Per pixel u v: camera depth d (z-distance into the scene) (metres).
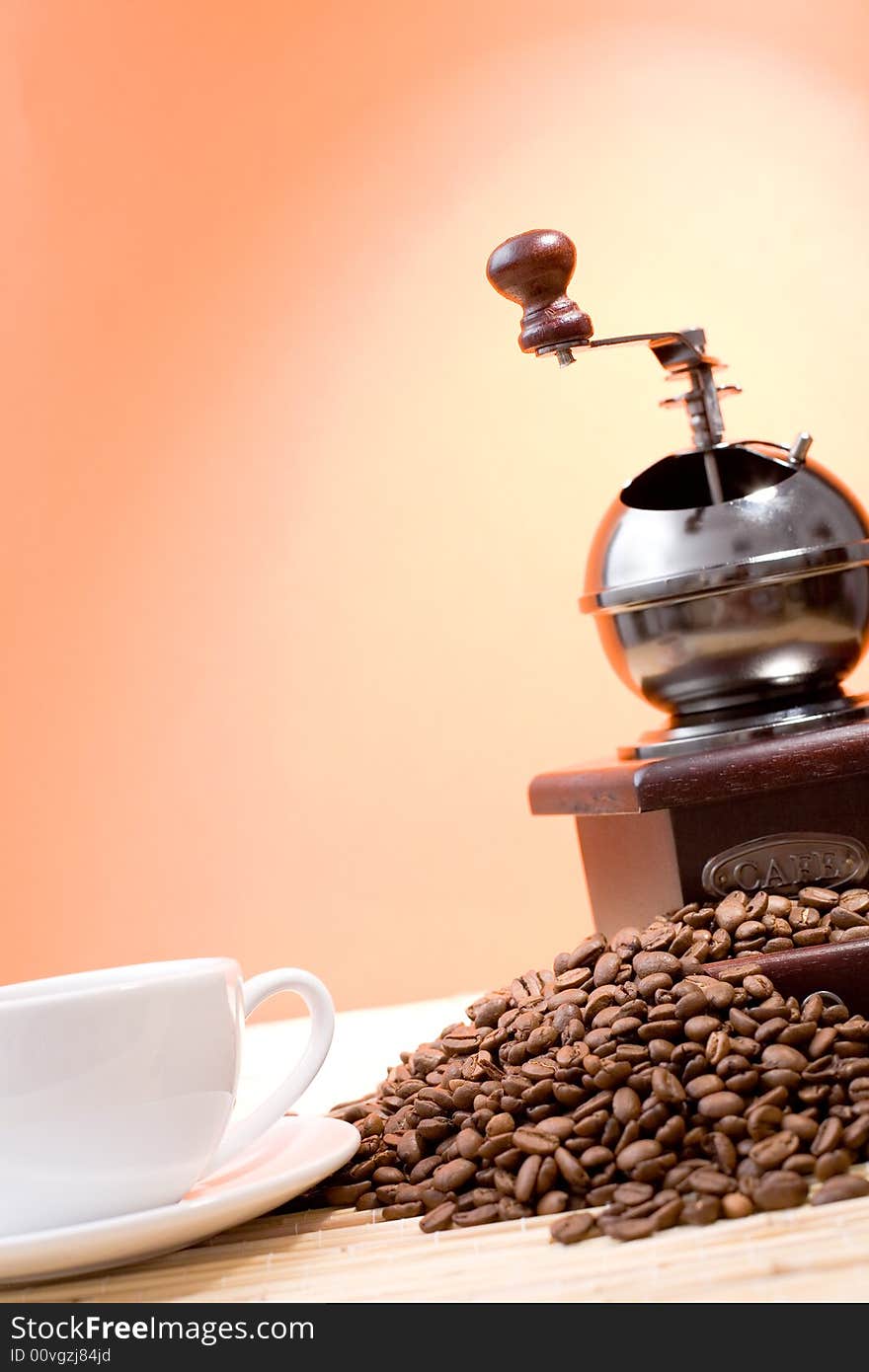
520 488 2.53
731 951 0.70
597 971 0.69
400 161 2.52
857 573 0.80
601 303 2.52
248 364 2.53
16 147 2.54
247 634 2.53
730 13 2.53
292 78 2.52
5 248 2.54
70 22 2.54
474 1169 0.62
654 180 2.53
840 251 2.55
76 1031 0.55
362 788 2.53
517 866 2.53
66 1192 0.56
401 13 2.52
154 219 2.54
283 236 2.53
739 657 0.80
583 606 0.85
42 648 2.54
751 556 0.78
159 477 2.53
